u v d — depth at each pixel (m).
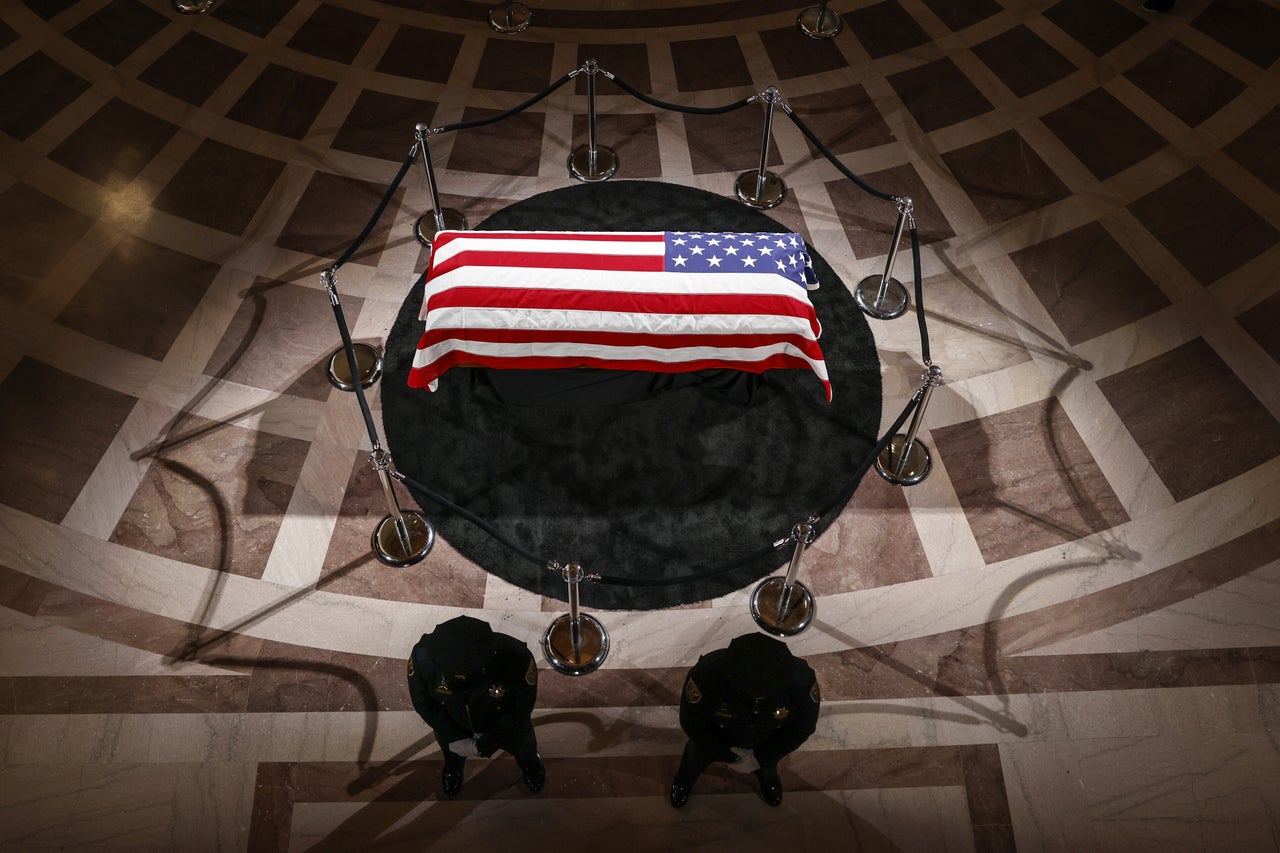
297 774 4.05
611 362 4.82
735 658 3.07
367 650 4.37
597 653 4.37
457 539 4.70
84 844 3.84
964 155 6.25
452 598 4.54
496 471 4.91
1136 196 5.98
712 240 4.80
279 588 4.53
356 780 4.04
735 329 4.66
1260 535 4.67
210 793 3.98
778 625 4.45
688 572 4.64
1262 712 4.19
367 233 5.34
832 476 4.92
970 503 4.82
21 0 6.89
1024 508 4.80
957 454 4.98
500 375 4.98
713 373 5.06
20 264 5.54
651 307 4.63
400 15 7.04
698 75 6.72
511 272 4.67
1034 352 5.35
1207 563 4.60
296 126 6.34
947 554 4.67
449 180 6.10
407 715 4.21
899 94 6.59
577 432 5.05
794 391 5.21
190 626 4.40
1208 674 4.29
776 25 7.02
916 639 4.42
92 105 6.33
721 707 3.23
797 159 6.25
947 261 5.75
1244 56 6.65
